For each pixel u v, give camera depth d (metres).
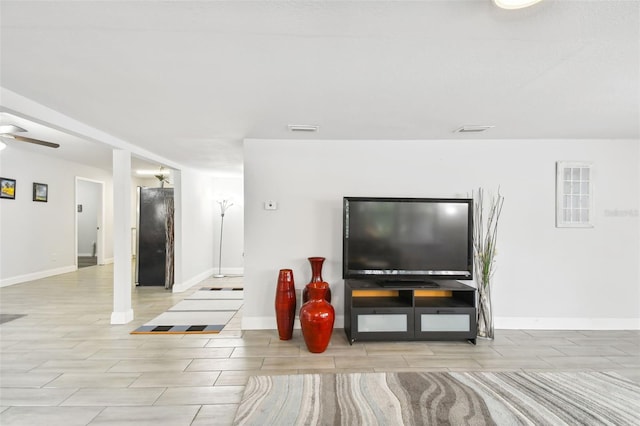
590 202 3.83
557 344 3.36
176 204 5.70
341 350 3.18
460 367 2.84
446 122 3.18
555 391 2.45
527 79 2.21
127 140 3.88
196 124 3.23
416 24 1.58
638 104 2.67
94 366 2.81
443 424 2.06
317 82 2.26
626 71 2.08
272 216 3.84
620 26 1.58
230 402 2.29
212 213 7.43
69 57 1.90
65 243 7.13
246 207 3.83
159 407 2.22
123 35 1.67
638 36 1.67
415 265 3.52
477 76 2.17
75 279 6.42
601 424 2.06
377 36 1.69
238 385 2.52
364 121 3.14
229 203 7.54
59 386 2.48
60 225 6.98
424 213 3.53
